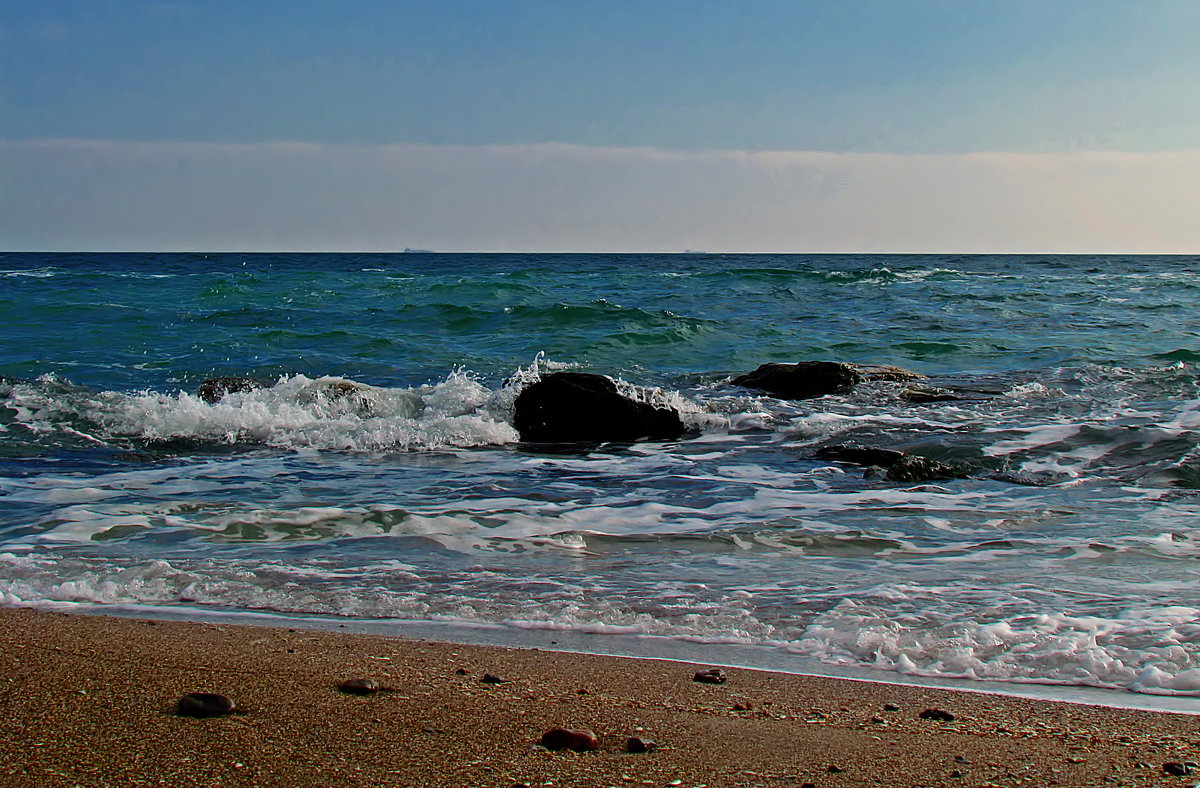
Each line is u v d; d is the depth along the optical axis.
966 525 6.83
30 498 7.66
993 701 3.66
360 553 6.00
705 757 3.01
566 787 2.74
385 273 46.34
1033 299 29.73
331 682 3.65
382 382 15.24
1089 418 11.35
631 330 21.16
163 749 2.93
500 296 29.31
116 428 10.84
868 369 15.22
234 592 5.11
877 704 3.60
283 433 10.84
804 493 8.03
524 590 5.20
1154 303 28.14
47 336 19.28
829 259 126.06
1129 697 3.74
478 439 10.94
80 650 3.99
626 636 4.48
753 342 20.34
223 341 19.00
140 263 70.62
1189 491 7.89
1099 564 5.77
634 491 8.16
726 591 5.19
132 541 6.25
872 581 5.39
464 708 3.40
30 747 2.93
